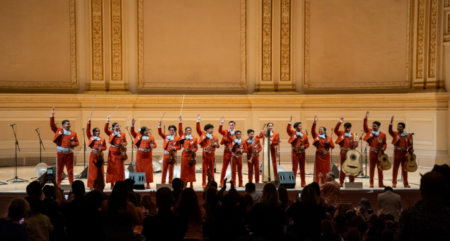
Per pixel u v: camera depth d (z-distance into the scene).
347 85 14.30
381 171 9.88
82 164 13.90
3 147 13.41
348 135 10.18
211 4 14.34
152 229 3.82
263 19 14.26
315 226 4.59
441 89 13.32
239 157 9.98
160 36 14.33
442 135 13.27
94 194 4.39
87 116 13.91
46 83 13.90
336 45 14.29
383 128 14.14
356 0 14.15
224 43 14.43
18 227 3.78
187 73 14.45
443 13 13.27
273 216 4.62
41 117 13.77
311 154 14.36
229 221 4.48
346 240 4.45
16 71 13.67
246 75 14.48
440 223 2.92
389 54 14.11
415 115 13.72
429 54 13.59
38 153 13.66
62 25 13.94
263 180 9.70
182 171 9.80
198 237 4.68
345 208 6.58
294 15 14.30
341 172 10.00
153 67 14.38
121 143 9.72
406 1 13.87
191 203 4.75
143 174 9.15
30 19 13.73
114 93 13.98
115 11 14.04
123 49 14.14
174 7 14.30
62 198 6.03
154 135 14.27
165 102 14.23
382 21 14.09
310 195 4.68
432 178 3.02
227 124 14.38
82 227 3.90
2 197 8.70
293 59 14.34
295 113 14.17
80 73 14.13
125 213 4.23
